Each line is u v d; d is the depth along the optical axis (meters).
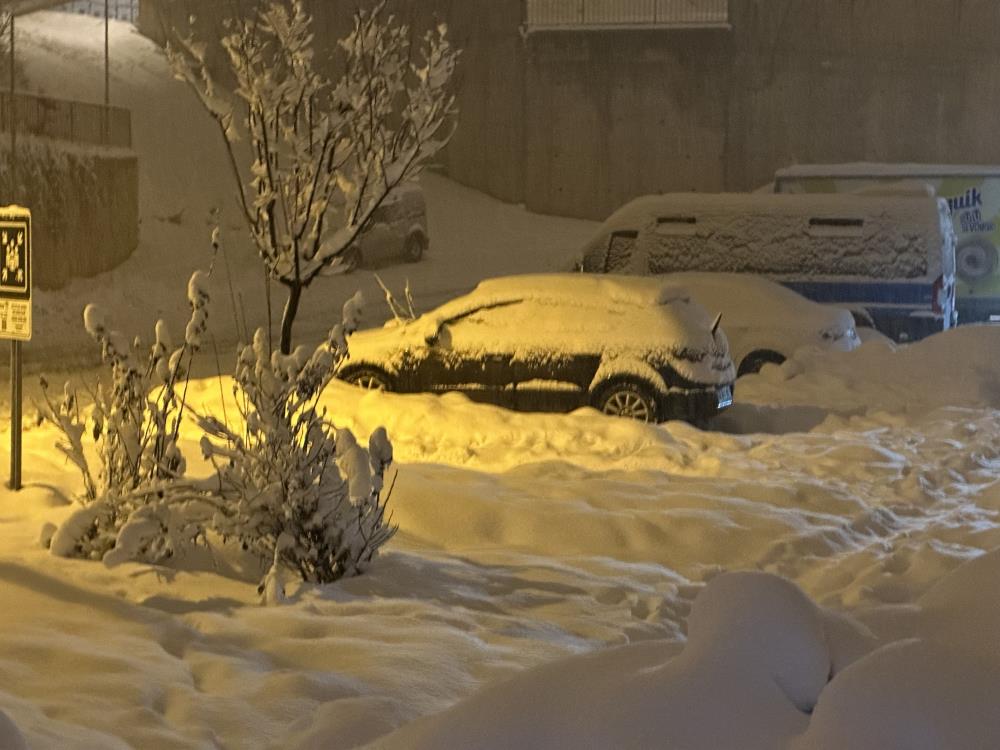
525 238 42.78
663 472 10.83
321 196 9.91
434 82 10.15
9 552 7.75
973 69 44.16
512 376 14.16
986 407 15.31
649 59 45.50
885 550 8.83
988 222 23.72
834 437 13.09
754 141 45.31
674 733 2.88
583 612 7.16
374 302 29.25
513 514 9.18
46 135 30.69
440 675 5.75
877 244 19.38
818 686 3.05
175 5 43.28
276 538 7.52
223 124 10.14
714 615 3.16
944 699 2.76
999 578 3.59
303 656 6.00
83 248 28.72
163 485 7.54
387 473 9.78
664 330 13.90
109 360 8.21
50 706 5.14
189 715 5.13
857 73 44.72
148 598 6.88
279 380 7.59
